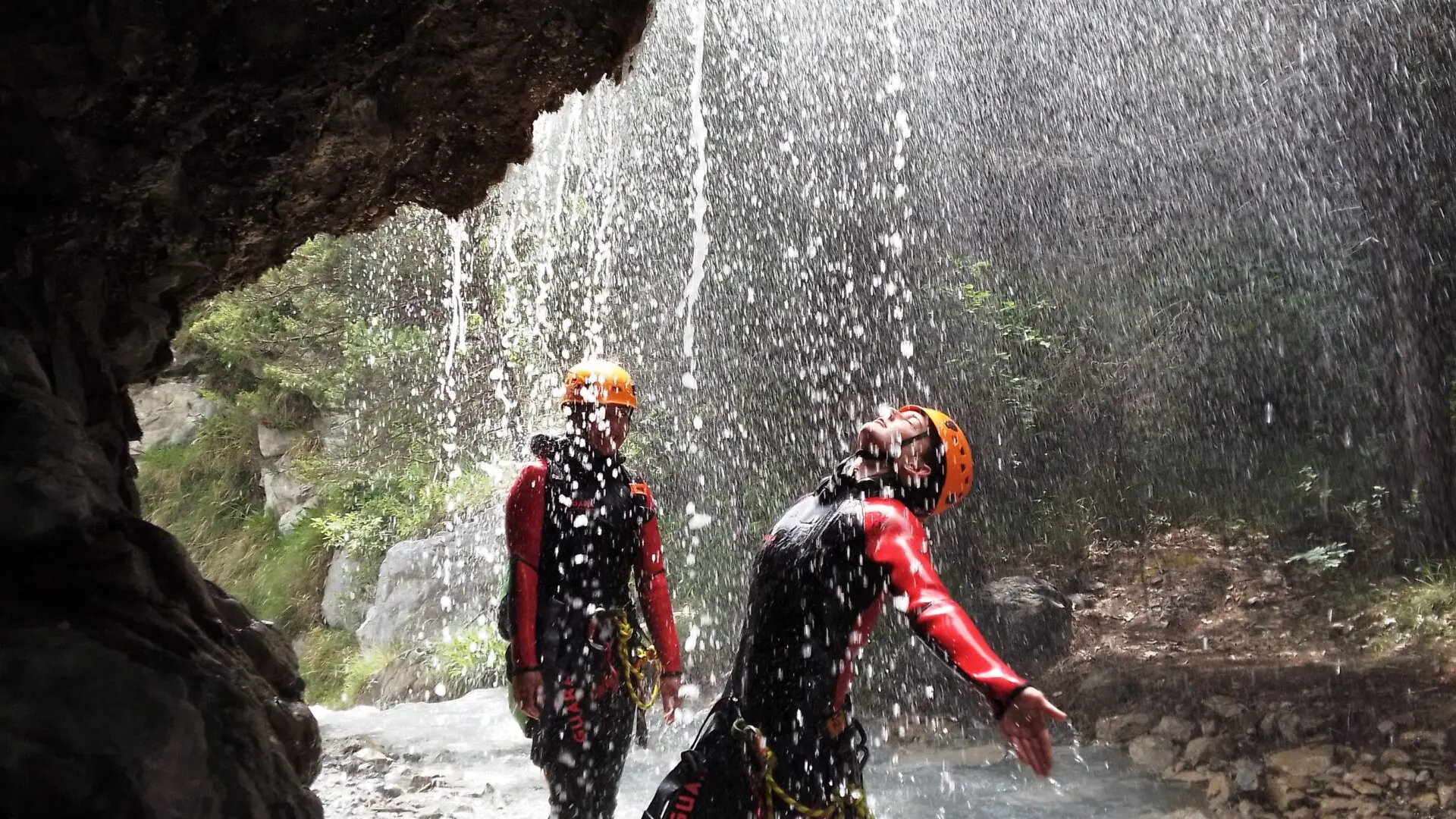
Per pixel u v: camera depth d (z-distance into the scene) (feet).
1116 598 28.02
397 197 9.64
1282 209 32.50
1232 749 16.33
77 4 5.90
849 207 32.86
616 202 32.50
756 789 6.72
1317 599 25.75
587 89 9.20
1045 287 35.50
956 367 31.91
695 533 28.99
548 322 33.91
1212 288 33.58
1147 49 34.73
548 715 9.63
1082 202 36.01
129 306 7.35
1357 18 28.22
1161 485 32.07
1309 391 31.45
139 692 4.11
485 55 8.28
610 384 10.16
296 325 37.17
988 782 15.66
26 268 6.15
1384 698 17.58
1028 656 23.94
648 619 10.64
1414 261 28.04
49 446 4.86
